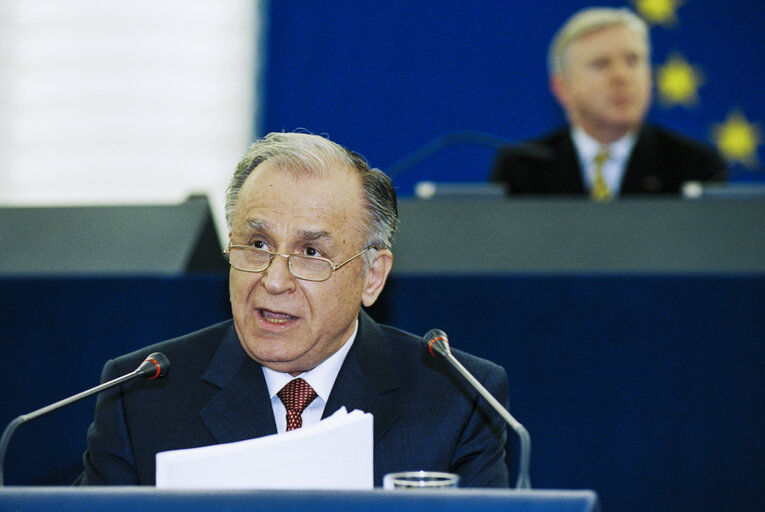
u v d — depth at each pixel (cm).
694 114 1255
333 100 1265
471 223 681
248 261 451
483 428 490
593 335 636
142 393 481
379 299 641
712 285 631
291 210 446
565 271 650
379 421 477
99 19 1289
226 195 468
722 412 628
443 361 502
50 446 638
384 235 475
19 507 281
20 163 1285
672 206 680
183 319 638
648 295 634
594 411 634
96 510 280
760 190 732
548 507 275
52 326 641
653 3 1255
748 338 628
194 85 1283
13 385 640
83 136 1285
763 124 1249
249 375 480
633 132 1029
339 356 488
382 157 1257
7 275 646
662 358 633
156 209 688
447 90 1252
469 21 1250
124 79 1286
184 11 1285
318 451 375
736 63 1252
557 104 1244
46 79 1289
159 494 283
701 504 628
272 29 1273
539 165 1030
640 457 631
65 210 690
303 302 447
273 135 471
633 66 1010
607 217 677
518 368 638
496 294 639
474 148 1241
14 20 1290
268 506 279
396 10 1256
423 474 346
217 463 356
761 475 625
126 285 641
